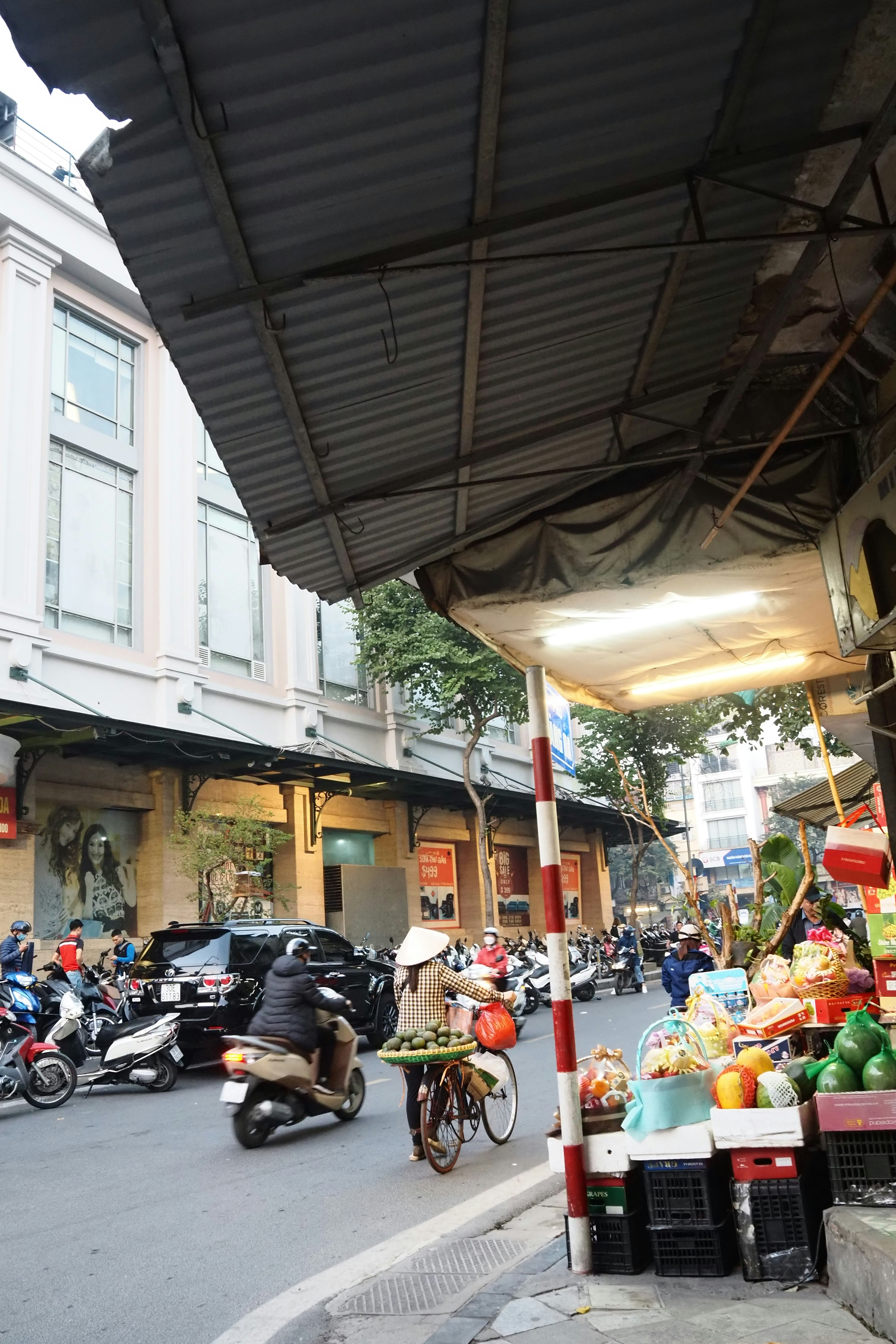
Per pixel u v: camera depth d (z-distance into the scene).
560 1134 4.52
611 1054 4.71
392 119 2.47
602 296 3.45
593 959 28.33
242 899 20.55
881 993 5.31
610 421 4.35
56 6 2.01
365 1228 5.76
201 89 2.26
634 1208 4.30
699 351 4.09
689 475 4.64
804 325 4.67
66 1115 10.11
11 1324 4.43
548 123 2.64
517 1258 4.91
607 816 34.16
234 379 3.30
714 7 2.41
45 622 19.08
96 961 19.23
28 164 19.77
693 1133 4.12
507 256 3.11
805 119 2.92
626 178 2.96
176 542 21.92
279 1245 5.50
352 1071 9.38
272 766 21.47
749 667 6.80
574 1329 3.62
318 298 3.02
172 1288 4.86
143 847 20.97
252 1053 8.15
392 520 4.52
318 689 25.00
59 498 19.86
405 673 23.75
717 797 73.44
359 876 25.97
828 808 12.64
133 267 2.75
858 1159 3.92
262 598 24.52
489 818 32.12
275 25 2.13
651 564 4.84
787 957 7.85
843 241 4.10
